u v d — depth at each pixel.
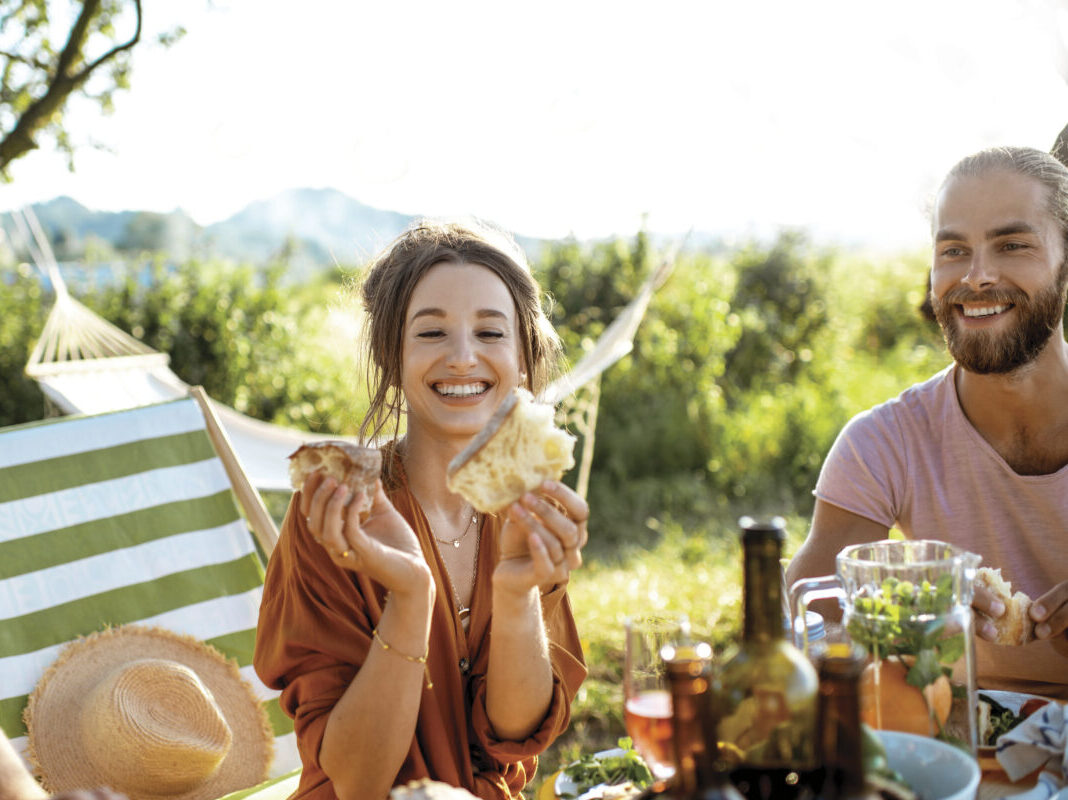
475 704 1.84
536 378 2.12
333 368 9.78
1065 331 2.91
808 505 8.11
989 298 2.10
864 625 1.39
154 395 5.47
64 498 2.80
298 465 1.55
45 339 6.26
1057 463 2.21
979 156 2.17
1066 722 1.48
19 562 2.68
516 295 2.03
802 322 10.95
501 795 1.83
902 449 2.36
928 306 2.48
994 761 1.56
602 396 9.55
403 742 1.67
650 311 10.24
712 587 5.88
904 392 2.42
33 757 2.51
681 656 1.34
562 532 1.54
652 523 7.61
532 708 1.78
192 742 2.55
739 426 9.18
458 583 1.99
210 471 3.01
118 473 2.89
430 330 1.95
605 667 4.79
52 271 6.46
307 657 1.80
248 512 3.02
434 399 1.95
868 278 12.02
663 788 1.17
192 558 2.90
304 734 1.73
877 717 1.39
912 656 1.37
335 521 1.51
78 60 8.23
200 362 9.73
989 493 2.27
